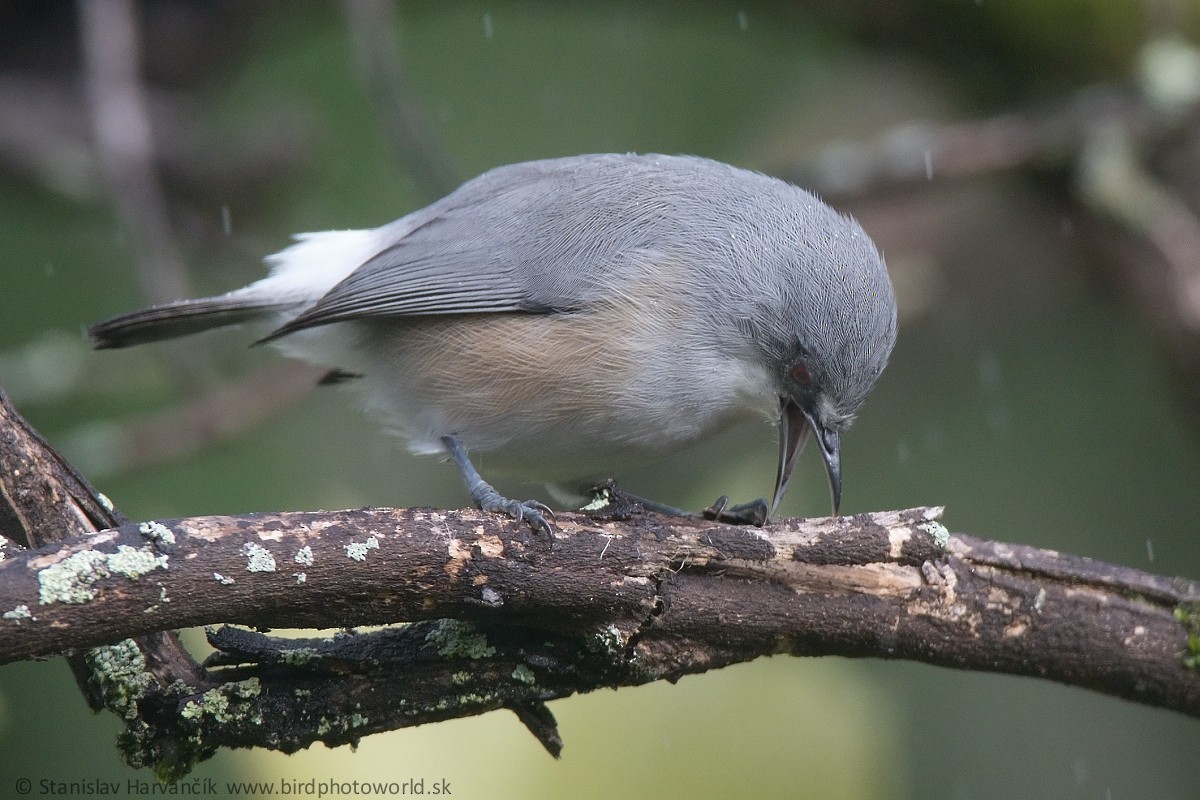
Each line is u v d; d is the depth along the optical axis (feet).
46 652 18.24
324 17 50.96
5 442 20.65
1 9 49.90
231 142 48.34
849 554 21.93
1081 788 37.14
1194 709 22.97
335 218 47.91
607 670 21.39
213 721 20.57
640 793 37.73
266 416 40.11
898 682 39.47
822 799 37.83
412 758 37.35
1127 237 42.39
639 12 47.85
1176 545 41.32
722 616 21.57
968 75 47.60
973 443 44.68
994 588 22.40
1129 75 44.19
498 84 47.42
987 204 47.55
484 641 21.13
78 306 44.04
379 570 19.67
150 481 40.04
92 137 47.34
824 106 51.75
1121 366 45.98
